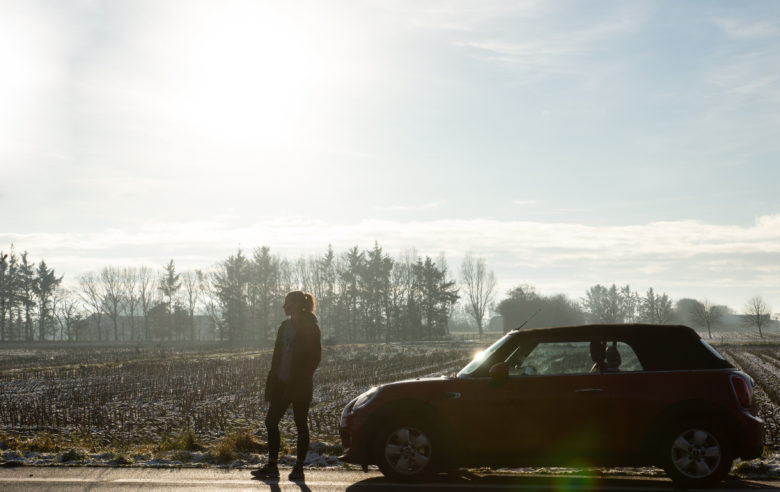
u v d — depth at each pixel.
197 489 7.61
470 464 7.93
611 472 8.72
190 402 25.05
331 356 67.44
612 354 7.94
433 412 8.00
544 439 7.76
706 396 7.57
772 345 82.44
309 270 138.88
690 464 7.47
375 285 133.38
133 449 11.87
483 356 8.42
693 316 167.88
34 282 148.12
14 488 7.62
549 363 8.05
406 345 100.69
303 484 7.93
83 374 44.50
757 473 8.42
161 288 142.50
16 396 30.02
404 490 7.49
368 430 8.12
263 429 17.20
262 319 120.25
